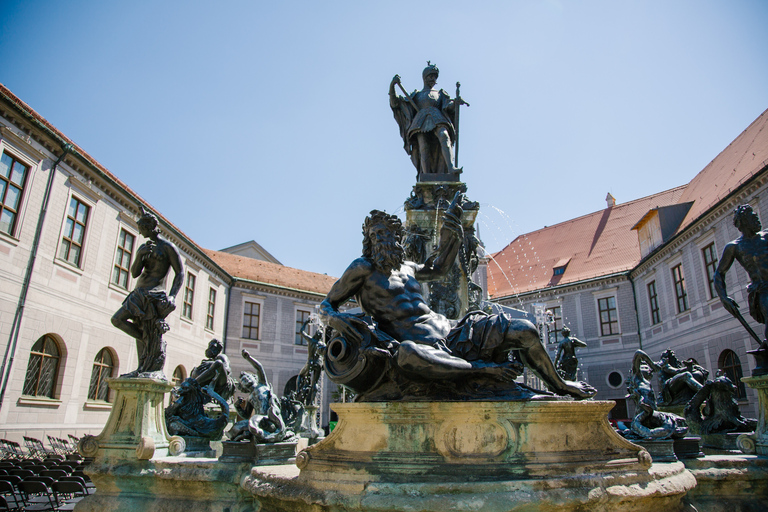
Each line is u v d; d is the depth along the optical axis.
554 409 3.17
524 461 3.09
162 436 5.75
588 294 34.78
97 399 20.77
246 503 4.50
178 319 27.81
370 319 3.74
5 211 16.98
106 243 21.77
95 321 20.73
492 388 3.46
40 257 18.09
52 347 18.75
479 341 3.68
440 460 3.12
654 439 4.57
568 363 10.29
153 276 6.05
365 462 3.23
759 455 4.77
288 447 4.85
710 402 6.14
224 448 4.90
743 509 4.16
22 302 17.20
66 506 9.30
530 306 37.38
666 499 3.26
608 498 2.95
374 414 3.30
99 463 5.18
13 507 9.21
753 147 25.52
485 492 2.87
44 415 17.75
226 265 36.25
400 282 4.02
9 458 14.45
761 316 5.10
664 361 7.55
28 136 17.86
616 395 32.09
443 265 4.40
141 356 5.83
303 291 37.22
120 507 4.91
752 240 5.21
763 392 4.96
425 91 9.48
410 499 2.85
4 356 16.42
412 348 3.42
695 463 4.40
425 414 3.21
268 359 34.88
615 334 32.88
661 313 29.09
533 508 2.82
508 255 44.06
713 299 23.72
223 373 8.29
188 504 4.71
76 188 20.11
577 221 42.12
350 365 3.63
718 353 23.28
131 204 23.27
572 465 3.10
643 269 31.20
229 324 34.16
